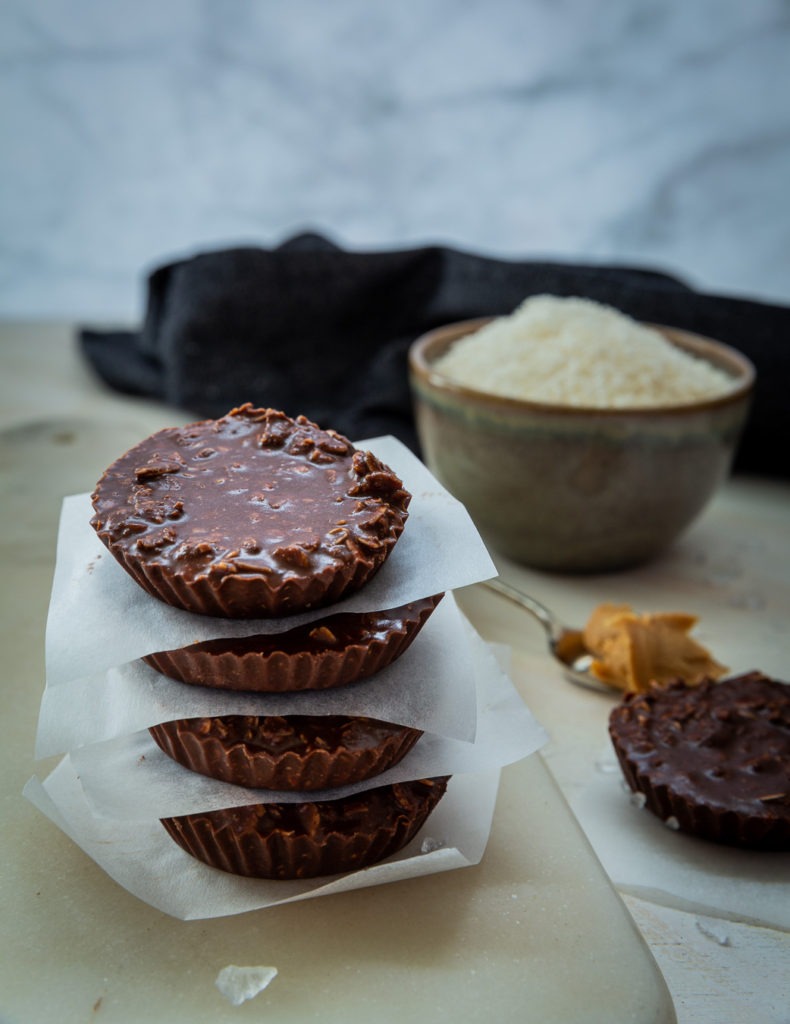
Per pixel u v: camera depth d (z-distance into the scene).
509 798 0.36
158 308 0.68
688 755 0.37
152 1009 0.29
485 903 0.32
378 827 0.32
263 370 0.64
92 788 0.32
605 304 0.59
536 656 0.45
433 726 0.32
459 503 0.34
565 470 0.46
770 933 0.33
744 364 0.51
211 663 0.31
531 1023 0.29
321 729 0.31
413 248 0.65
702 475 0.48
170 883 0.32
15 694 0.39
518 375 0.48
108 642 0.30
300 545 0.30
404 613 0.31
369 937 0.31
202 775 0.32
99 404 0.67
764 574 0.51
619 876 0.35
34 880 0.33
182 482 0.32
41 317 1.03
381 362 0.62
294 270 0.64
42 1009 0.29
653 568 0.51
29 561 0.48
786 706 0.39
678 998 0.31
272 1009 0.29
